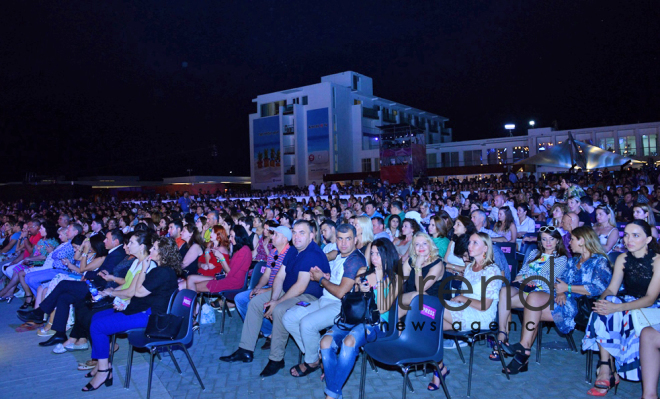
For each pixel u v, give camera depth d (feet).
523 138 143.84
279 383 14.60
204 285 21.02
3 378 15.83
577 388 13.46
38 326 21.85
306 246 16.38
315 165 161.99
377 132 177.58
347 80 172.04
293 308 15.34
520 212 27.55
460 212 40.45
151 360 14.02
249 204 61.21
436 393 13.44
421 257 14.89
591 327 13.53
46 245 26.76
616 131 129.18
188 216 37.11
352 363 12.67
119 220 42.68
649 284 12.85
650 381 11.84
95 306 17.58
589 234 14.90
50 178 166.81
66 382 15.40
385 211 38.34
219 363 16.52
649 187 51.29
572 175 59.47
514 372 14.44
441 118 220.84
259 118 170.50
